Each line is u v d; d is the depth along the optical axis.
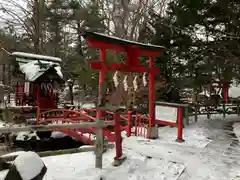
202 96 13.42
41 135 10.48
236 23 9.52
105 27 18.23
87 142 7.93
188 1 9.81
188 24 10.77
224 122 10.64
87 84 12.54
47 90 11.73
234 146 6.31
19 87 14.40
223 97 14.87
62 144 10.42
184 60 12.25
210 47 10.64
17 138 9.80
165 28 12.19
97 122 3.97
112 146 4.33
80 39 19.62
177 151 5.52
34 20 18.27
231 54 10.21
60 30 20.94
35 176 2.29
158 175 4.05
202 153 5.48
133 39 17.34
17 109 10.52
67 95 18.41
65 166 4.35
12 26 18.16
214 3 9.97
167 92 12.62
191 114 10.90
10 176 2.28
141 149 5.53
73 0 19.16
